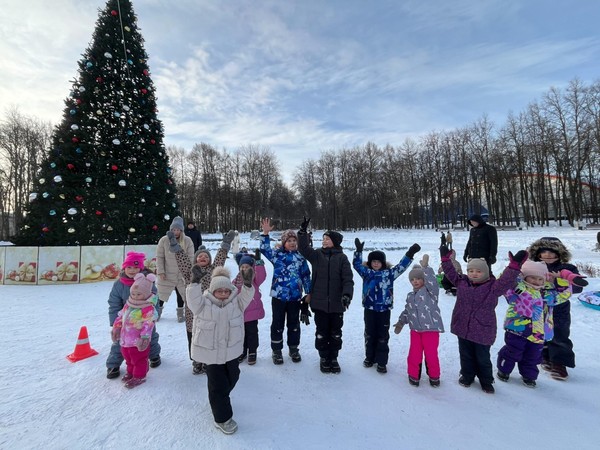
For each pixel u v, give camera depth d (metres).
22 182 36.47
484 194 49.06
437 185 50.94
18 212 35.94
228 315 2.85
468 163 46.78
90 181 10.12
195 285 2.86
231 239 4.13
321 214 62.03
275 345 4.08
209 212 54.03
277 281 4.19
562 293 3.61
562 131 38.19
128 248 10.25
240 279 3.63
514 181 42.09
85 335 4.16
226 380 2.74
